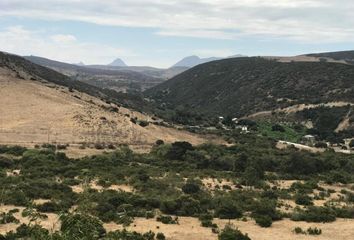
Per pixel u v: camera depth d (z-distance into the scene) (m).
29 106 87.69
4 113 82.50
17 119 80.81
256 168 62.81
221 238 30.73
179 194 44.81
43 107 88.25
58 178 51.22
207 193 46.06
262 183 55.06
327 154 82.06
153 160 67.88
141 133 87.75
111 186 48.25
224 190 49.50
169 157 70.56
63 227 14.19
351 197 48.22
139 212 37.00
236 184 54.09
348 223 37.50
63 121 82.94
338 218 39.28
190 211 38.12
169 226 34.12
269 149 86.00
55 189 43.41
